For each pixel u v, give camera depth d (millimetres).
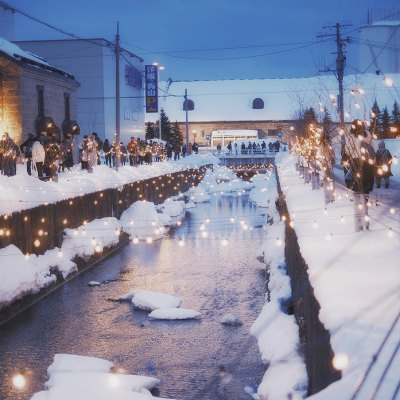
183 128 105938
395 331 5113
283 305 12203
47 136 25656
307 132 29375
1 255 15672
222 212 36906
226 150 86750
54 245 19812
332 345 5105
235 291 17172
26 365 11805
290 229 13867
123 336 13375
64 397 8273
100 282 18703
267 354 10000
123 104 62500
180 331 13562
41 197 19047
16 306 15328
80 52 56062
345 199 16562
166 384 10438
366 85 67000
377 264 7863
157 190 36500
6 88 33875
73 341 13148
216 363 11383
